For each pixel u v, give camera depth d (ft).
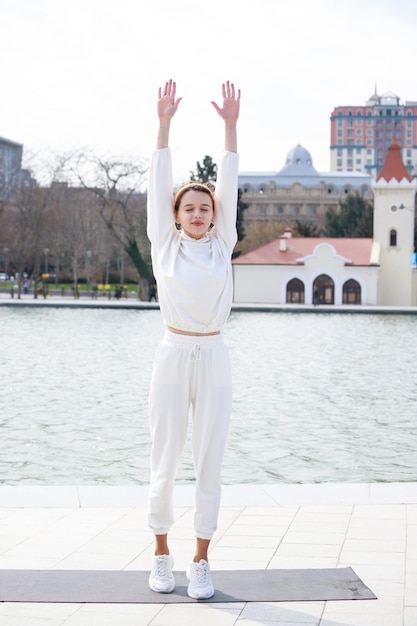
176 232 18.08
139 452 40.22
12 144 442.91
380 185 229.04
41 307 182.09
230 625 15.30
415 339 107.96
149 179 18.15
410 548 20.06
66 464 37.86
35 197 228.63
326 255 223.71
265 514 23.32
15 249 231.91
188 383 17.19
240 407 53.47
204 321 17.24
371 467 37.70
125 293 226.38
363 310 179.83
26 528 21.77
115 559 19.31
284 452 40.60
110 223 223.51
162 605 16.31
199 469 17.31
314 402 55.62
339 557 19.44
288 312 183.11
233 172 18.28
